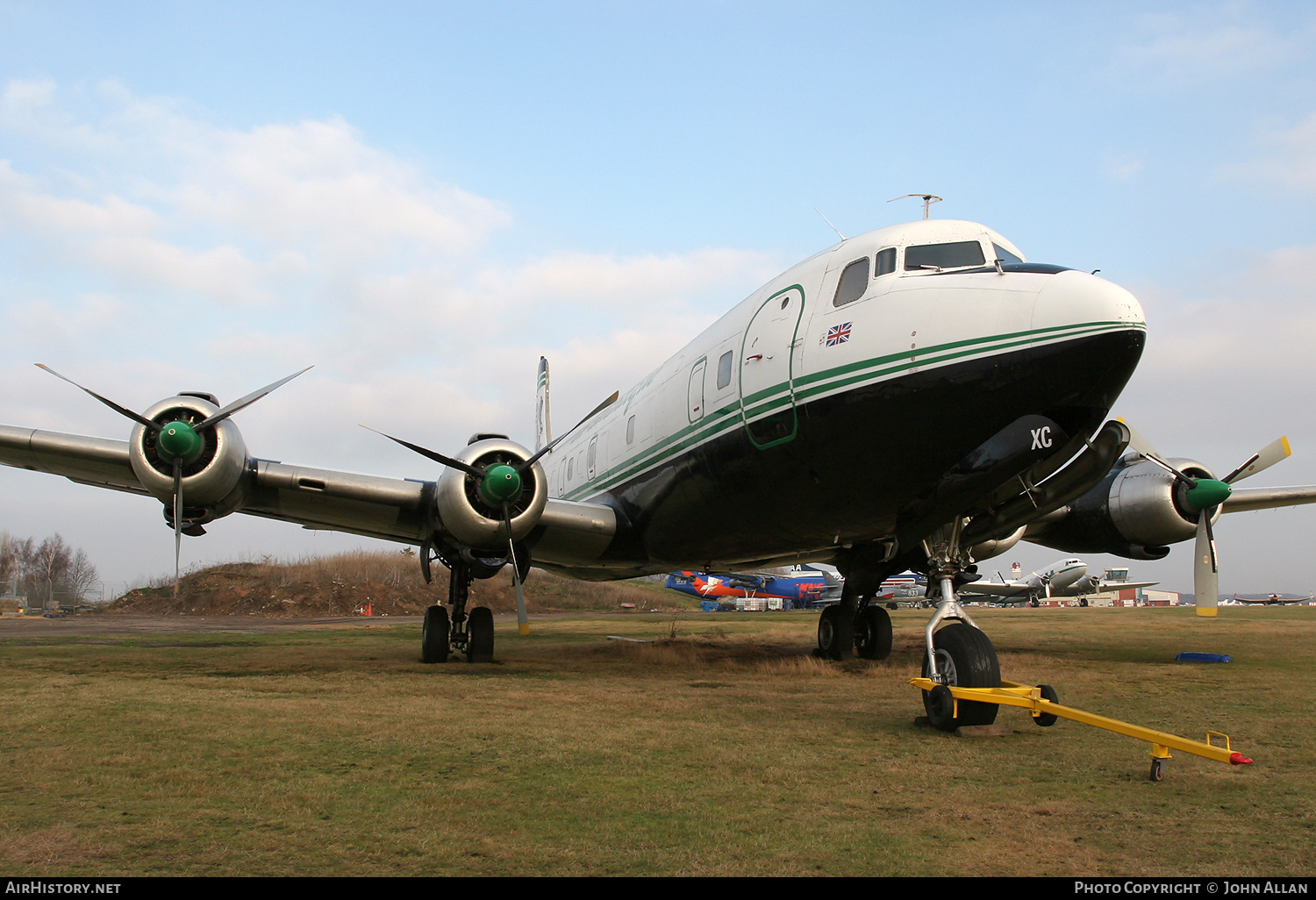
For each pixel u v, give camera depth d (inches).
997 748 241.9
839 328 339.9
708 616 1472.7
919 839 161.0
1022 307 291.3
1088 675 423.2
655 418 486.6
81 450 428.8
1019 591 2185.0
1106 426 309.1
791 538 425.1
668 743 245.0
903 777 207.6
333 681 382.0
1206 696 350.0
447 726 265.7
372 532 522.3
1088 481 322.0
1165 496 522.6
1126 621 1042.7
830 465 346.6
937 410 303.0
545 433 1107.3
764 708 312.8
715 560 514.9
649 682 390.3
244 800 181.0
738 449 397.1
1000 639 721.0
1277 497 580.7
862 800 187.3
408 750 230.8
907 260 335.0
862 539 408.8
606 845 156.2
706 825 168.7
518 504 451.2
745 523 428.5
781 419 363.6
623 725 274.1
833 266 362.6
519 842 157.1
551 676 414.6
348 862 145.3
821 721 285.3
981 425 297.6
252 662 482.3
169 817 168.9
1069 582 2117.4
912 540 350.9
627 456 524.1
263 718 274.7
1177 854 152.6
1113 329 273.4
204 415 414.3
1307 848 155.7
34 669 428.5
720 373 414.3
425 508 476.1
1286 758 231.8
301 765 212.2
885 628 506.9
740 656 551.2
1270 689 369.4
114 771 203.3
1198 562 486.0
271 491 457.4
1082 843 158.7
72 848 149.8
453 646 498.6
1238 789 197.3
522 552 459.5
